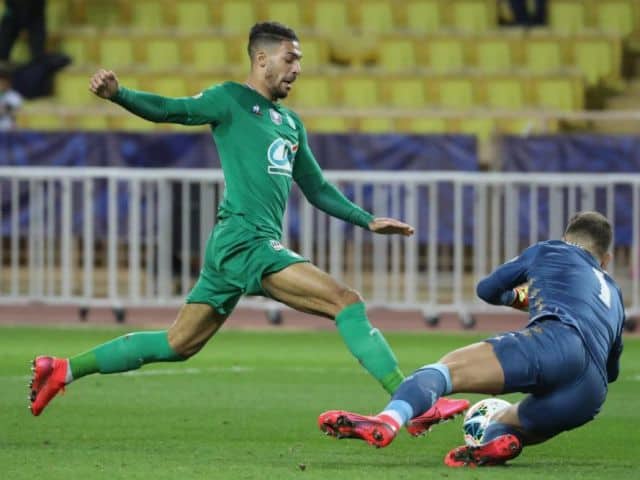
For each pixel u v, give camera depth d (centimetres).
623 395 4000
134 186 6228
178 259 6306
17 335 5650
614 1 9144
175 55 8744
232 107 2836
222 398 3828
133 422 3353
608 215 6150
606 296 2630
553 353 2502
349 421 2370
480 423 2708
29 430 3203
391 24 9038
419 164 6831
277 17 9031
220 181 6209
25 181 6391
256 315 6719
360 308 2700
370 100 8444
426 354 5084
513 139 6862
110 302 6294
